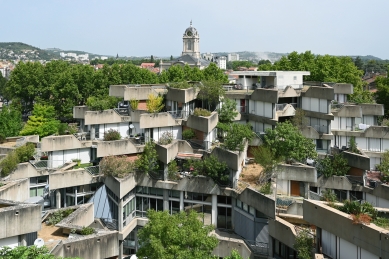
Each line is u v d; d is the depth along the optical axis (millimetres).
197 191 42125
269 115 51062
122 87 56219
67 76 86188
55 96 87250
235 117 52938
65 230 33438
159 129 49094
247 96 54125
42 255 23578
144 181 44156
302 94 53344
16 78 97812
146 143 46344
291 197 40719
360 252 25641
